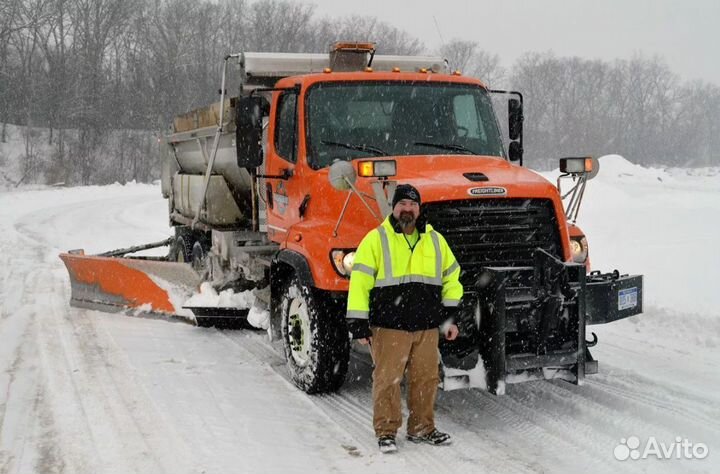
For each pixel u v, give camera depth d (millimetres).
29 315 10266
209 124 10188
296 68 8852
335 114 7438
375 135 7480
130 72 73250
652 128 107688
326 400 6824
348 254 6387
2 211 29344
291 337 7316
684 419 6094
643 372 7438
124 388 7062
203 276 10188
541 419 6270
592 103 104812
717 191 30594
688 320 9133
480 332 6039
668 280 11359
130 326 9758
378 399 5645
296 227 7098
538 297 6039
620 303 6590
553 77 101688
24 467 5223
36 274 13617
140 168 69000
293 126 7586
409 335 5590
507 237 6262
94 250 17359
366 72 7738
